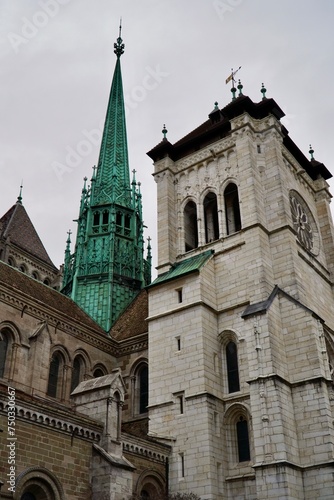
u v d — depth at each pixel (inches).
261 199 1967.3
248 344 1628.9
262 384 1540.4
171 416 1656.0
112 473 1242.0
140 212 2709.2
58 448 1212.5
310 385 1552.7
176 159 2313.0
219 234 2009.1
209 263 1892.2
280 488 1379.2
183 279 1859.0
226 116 2199.8
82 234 2578.7
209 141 2246.6
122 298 2378.2
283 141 2188.7
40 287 2090.3
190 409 1626.5
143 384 1953.7
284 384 1557.6
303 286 1823.3
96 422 1327.5
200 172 2207.2
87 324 2062.0
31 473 1137.4
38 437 1177.4
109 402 1354.6
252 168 1995.6
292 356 1627.7
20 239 3075.8
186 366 1700.3
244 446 1583.4
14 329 1705.2
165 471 1555.1
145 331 2036.2
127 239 2578.7
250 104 2117.4
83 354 1939.0
